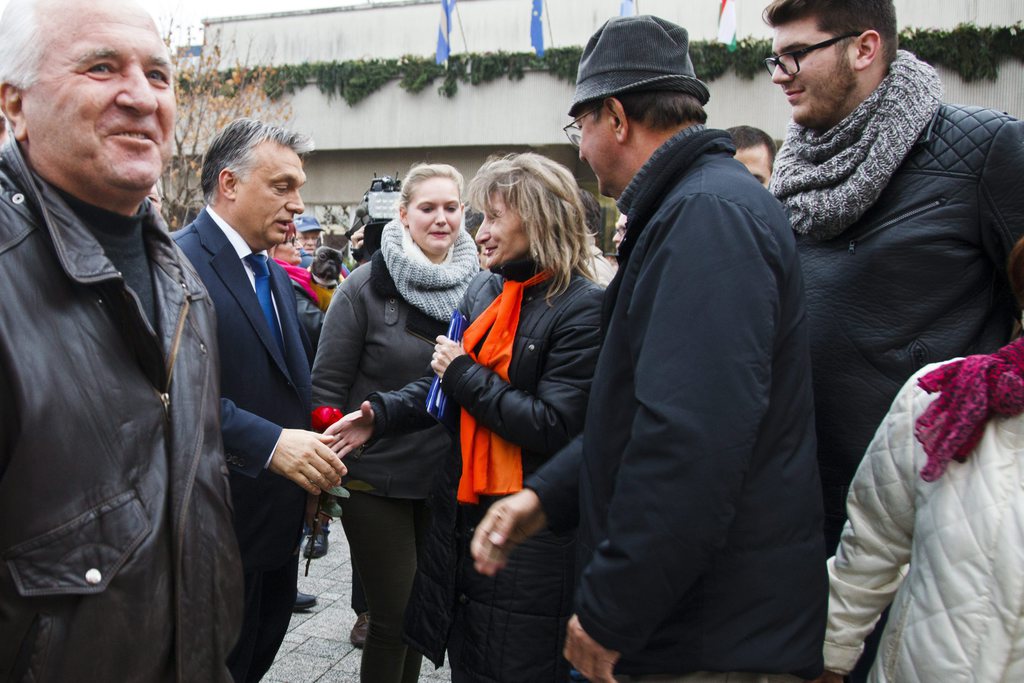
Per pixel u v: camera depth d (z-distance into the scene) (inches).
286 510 93.3
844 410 79.1
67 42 58.0
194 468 62.1
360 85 753.6
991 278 77.5
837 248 80.4
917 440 59.9
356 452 104.9
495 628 89.0
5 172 58.6
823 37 78.1
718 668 57.7
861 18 77.1
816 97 79.9
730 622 57.9
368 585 118.1
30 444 52.2
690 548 53.1
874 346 77.6
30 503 52.4
